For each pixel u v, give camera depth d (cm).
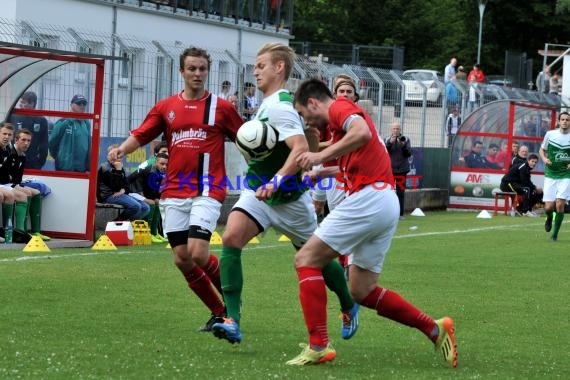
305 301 1688
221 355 1744
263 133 1762
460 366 1736
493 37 13438
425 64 12938
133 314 2144
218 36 6269
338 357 1770
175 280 2664
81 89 3844
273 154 1791
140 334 1920
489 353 1873
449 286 2753
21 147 3425
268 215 1806
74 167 3547
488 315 2309
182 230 1966
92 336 1881
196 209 1945
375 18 13012
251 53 6662
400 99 5900
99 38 4350
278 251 3472
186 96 1967
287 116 1764
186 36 5931
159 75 4319
